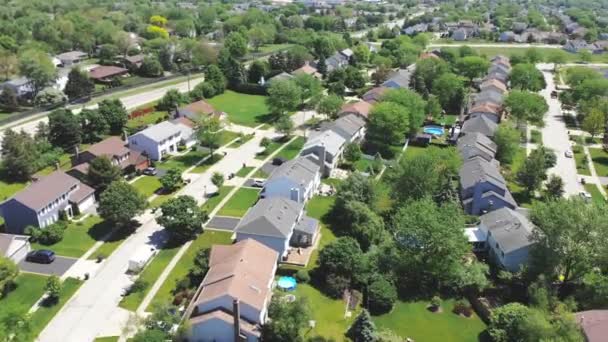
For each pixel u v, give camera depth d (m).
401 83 161.62
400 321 66.62
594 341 54.97
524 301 69.19
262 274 64.38
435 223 71.88
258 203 84.19
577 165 116.75
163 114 142.00
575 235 67.25
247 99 165.75
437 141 129.38
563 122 148.88
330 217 90.00
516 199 98.69
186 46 196.62
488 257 80.62
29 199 81.06
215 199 95.38
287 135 129.50
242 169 109.56
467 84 188.12
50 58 172.88
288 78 160.00
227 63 176.88
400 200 90.31
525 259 73.06
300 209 84.25
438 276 72.88
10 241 73.75
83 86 149.12
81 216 88.56
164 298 67.38
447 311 68.94
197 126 119.44
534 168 99.69
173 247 79.38
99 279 71.25
